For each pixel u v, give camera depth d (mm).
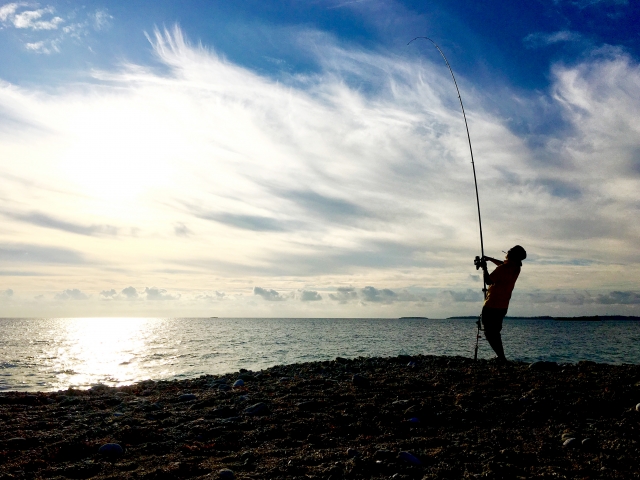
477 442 6004
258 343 44469
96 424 7656
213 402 9211
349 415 7449
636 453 5301
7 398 10484
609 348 34250
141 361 27328
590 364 11141
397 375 10875
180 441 6559
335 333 71062
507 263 9648
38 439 6711
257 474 5125
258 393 9781
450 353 28844
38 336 69062
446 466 5184
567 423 6609
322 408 8078
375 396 8625
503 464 5062
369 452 5738
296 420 7359
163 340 53656
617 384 8422
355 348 35188
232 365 24438
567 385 8516
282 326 121625
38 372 22219
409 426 6855
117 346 43656
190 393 10609
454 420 7012
